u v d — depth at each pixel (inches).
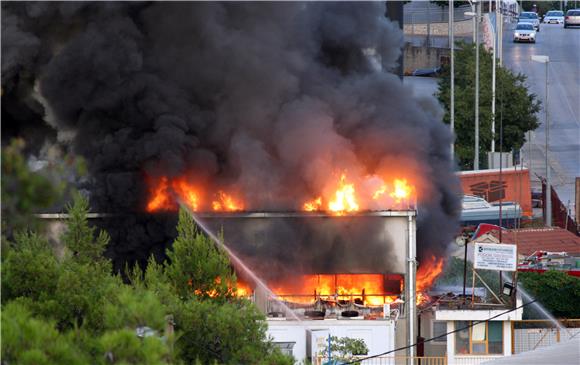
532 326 2623.0
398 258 2613.2
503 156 4603.8
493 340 2496.3
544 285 2982.3
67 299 1620.3
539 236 3732.8
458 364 2484.0
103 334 1408.7
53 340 1321.4
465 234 3737.7
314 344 2335.1
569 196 4773.6
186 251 2006.6
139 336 1424.7
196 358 1736.0
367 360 2379.4
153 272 1993.1
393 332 2405.3
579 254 3627.0
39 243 1728.6
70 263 1764.3
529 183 4261.8
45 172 1057.5
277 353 1808.6
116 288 1646.2
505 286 2532.0
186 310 1787.6
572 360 2290.8
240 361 1795.0
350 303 2549.2
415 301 2564.0
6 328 1280.8
